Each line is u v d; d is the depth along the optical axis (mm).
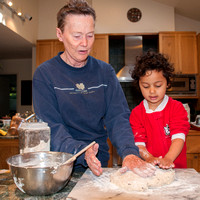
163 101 1283
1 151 2367
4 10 3086
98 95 1080
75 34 908
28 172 631
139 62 1275
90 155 832
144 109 1302
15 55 5254
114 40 4355
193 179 865
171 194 723
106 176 887
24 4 3764
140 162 875
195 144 2574
